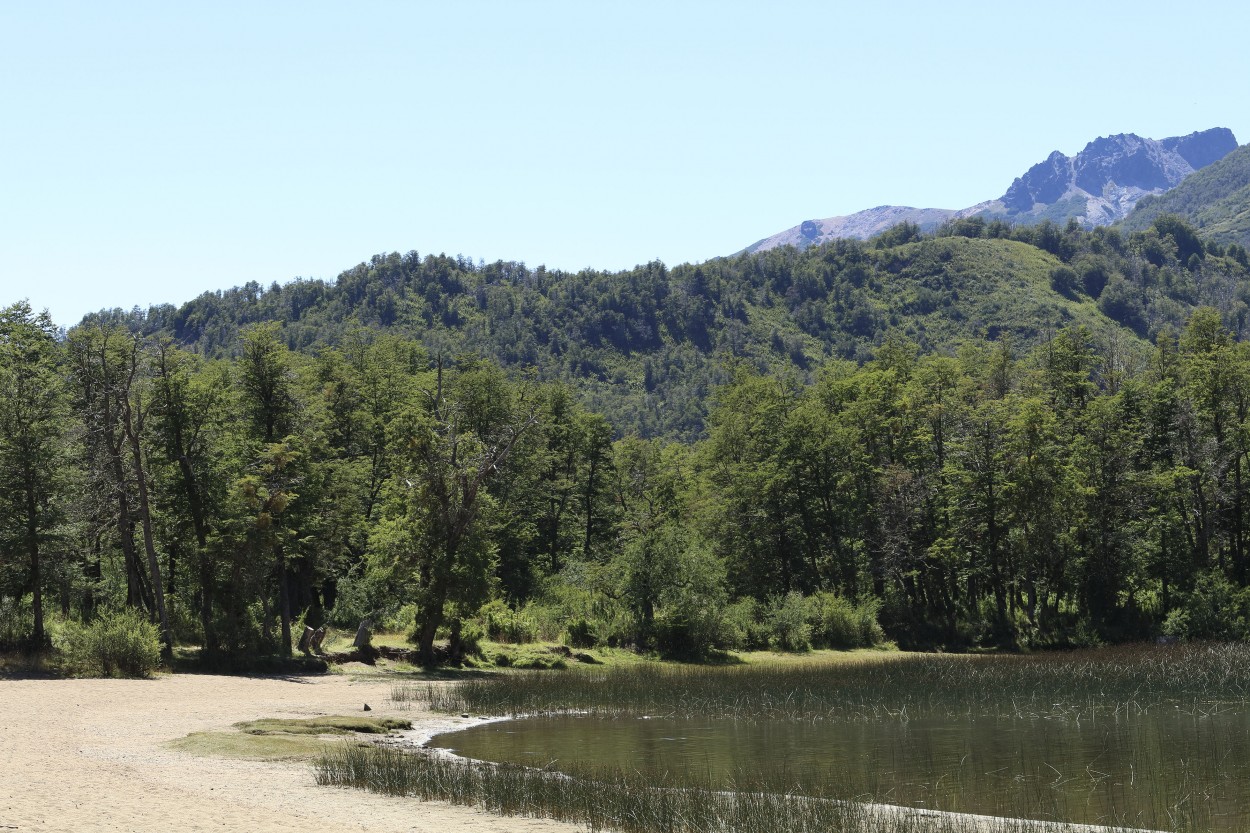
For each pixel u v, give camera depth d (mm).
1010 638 73875
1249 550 75625
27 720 28938
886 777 23656
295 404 56250
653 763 25766
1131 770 24094
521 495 81375
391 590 53250
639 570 64250
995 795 21609
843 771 24469
